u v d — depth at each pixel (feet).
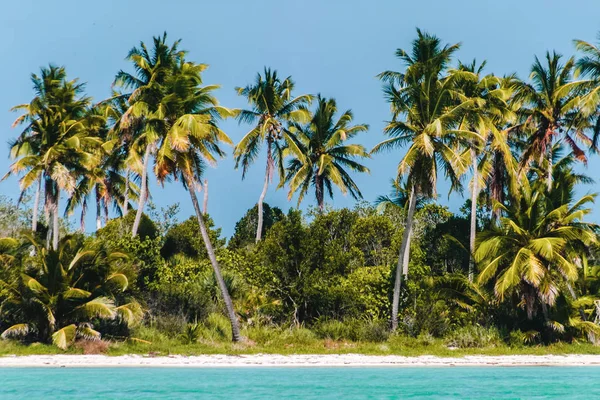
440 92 202.80
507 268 196.95
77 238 175.73
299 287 204.85
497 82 241.96
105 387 109.60
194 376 125.08
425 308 205.36
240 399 98.48
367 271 224.12
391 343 186.91
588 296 212.84
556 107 235.20
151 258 220.02
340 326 195.42
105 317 167.12
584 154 231.91
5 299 165.07
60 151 228.02
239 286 214.28
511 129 248.93
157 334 183.01
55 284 167.53
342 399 99.96
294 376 127.03
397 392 108.47
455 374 133.59
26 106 235.20
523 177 245.24
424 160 202.59
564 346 189.98
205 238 191.52
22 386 110.01
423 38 210.59
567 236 199.11
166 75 220.84
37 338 169.27
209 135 192.24
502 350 181.06
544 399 103.04
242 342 183.52
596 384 120.57
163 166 187.11
